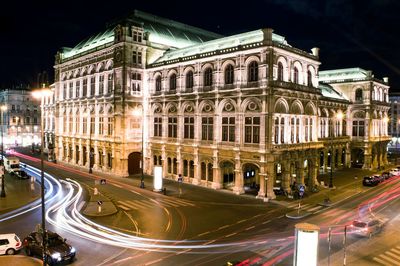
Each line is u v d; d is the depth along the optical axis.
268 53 45.84
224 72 52.22
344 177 66.44
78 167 74.69
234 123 50.66
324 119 71.38
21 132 126.12
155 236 31.27
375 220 33.72
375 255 27.50
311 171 54.50
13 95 124.31
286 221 36.69
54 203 42.94
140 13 71.75
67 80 82.88
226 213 39.50
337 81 81.25
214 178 52.94
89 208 39.94
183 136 58.97
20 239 30.02
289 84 48.84
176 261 25.62
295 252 20.03
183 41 73.88
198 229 33.53
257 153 46.97
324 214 39.84
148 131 65.88
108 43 66.88
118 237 30.86
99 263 25.16
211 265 24.95
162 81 62.62
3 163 68.50
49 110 104.38
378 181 59.12
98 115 70.50
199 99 55.22
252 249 28.28
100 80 70.44
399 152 118.88
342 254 27.58
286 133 49.16
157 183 50.16
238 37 53.53
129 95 63.91
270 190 46.62
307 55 52.75
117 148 64.31
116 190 51.12
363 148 78.31
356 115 79.25
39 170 69.94
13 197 45.69
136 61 64.75
